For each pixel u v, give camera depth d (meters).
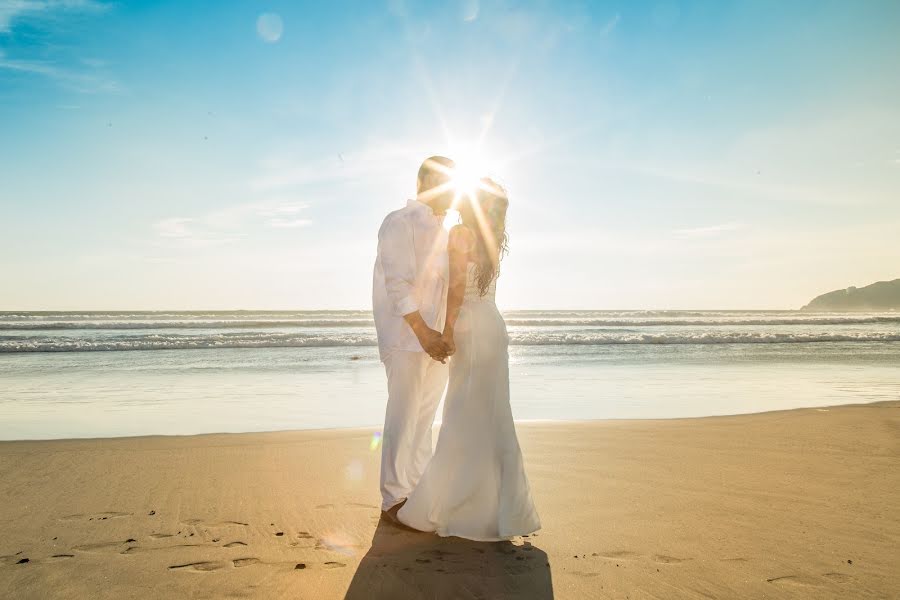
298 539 3.01
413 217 3.31
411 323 3.15
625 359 14.74
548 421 6.41
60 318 41.34
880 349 18.03
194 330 27.22
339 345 18.88
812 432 5.76
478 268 3.14
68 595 2.37
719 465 4.50
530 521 3.01
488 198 3.17
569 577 2.56
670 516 3.35
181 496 3.72
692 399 8.55
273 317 47.97
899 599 2.34
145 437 5.59
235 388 9.71
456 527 3.02
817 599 2.35
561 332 26.78
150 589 2.43
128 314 57.09
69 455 4.82
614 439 5.47
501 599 2.36
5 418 7.02
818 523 3.22
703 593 2.41
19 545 2.89
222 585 2.47
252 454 4.91
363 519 3.32
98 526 3.17
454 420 3.09
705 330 29.11
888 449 5.03
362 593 2.41
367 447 5.20
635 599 2.36
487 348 3.10
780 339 21.55
